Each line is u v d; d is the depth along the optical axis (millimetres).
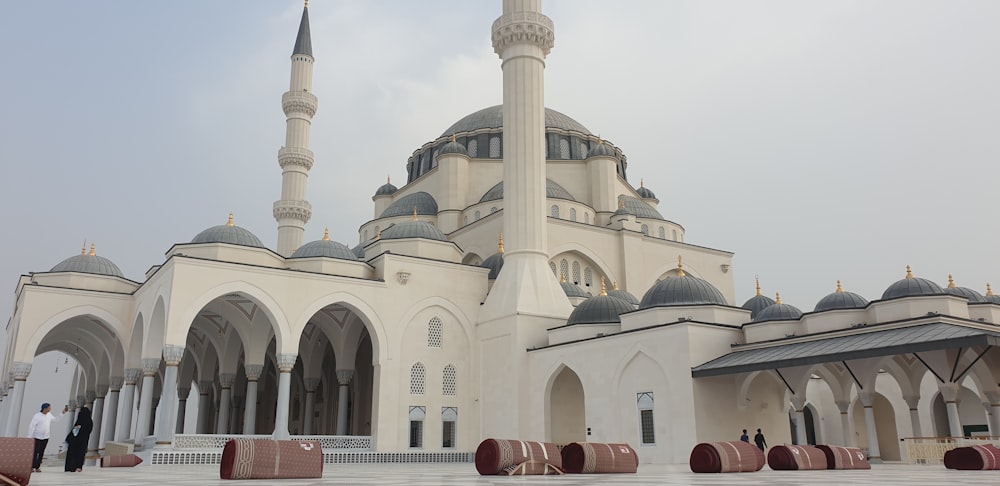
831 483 13766
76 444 21562
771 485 13117
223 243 37844
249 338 41594
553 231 48969
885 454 46250
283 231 55750
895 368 33219
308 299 37594
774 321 33469
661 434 31375
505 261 42469
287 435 35531
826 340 30109
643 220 56125
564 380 38875
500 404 39562
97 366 49812
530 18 43562
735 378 31875
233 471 15289
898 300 31266
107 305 41469
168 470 24625
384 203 63312
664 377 31750
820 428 47531
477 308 43031
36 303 39469
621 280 51375
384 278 40125
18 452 12688
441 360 41000
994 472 19078
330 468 27609
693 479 16000
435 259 44000
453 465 32844
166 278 35250
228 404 46062
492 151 58156
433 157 61125
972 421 44375
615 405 33688
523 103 43094
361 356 51719
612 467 19844
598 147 56719
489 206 52281
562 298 41750
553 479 16281
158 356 36750
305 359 49375
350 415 52250
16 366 38250
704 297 34594
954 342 23406
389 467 29281
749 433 32031
